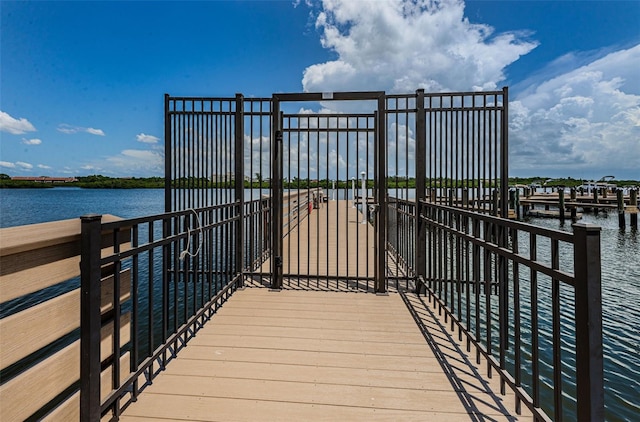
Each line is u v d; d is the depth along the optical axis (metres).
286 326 2.68
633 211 14.25
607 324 4.10
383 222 3.50
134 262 1.69
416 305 3.17
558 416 1.25
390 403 1.70
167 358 2.16
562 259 7.41
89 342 1.33
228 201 3.82
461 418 1.58
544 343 3.41
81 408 1.32
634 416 2.40
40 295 5.49
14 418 1.12
